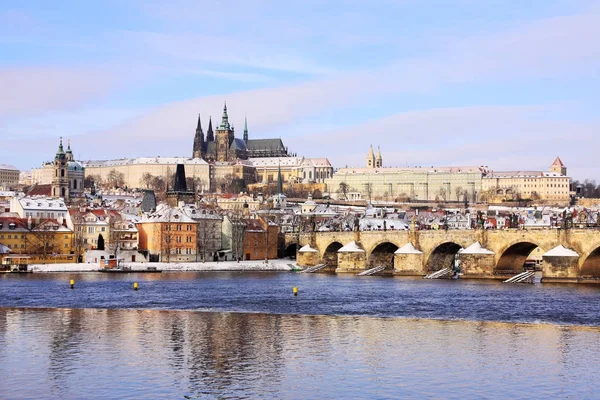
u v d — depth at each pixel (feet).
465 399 378.94
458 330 564.71
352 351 483.10
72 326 570.87
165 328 564.71
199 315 638.94
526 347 500.33
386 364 447.83
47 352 473.26
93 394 381.19
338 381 409.08
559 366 445.78
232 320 608.60
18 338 519.19
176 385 398.42
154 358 458.50
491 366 444.55
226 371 428.15
